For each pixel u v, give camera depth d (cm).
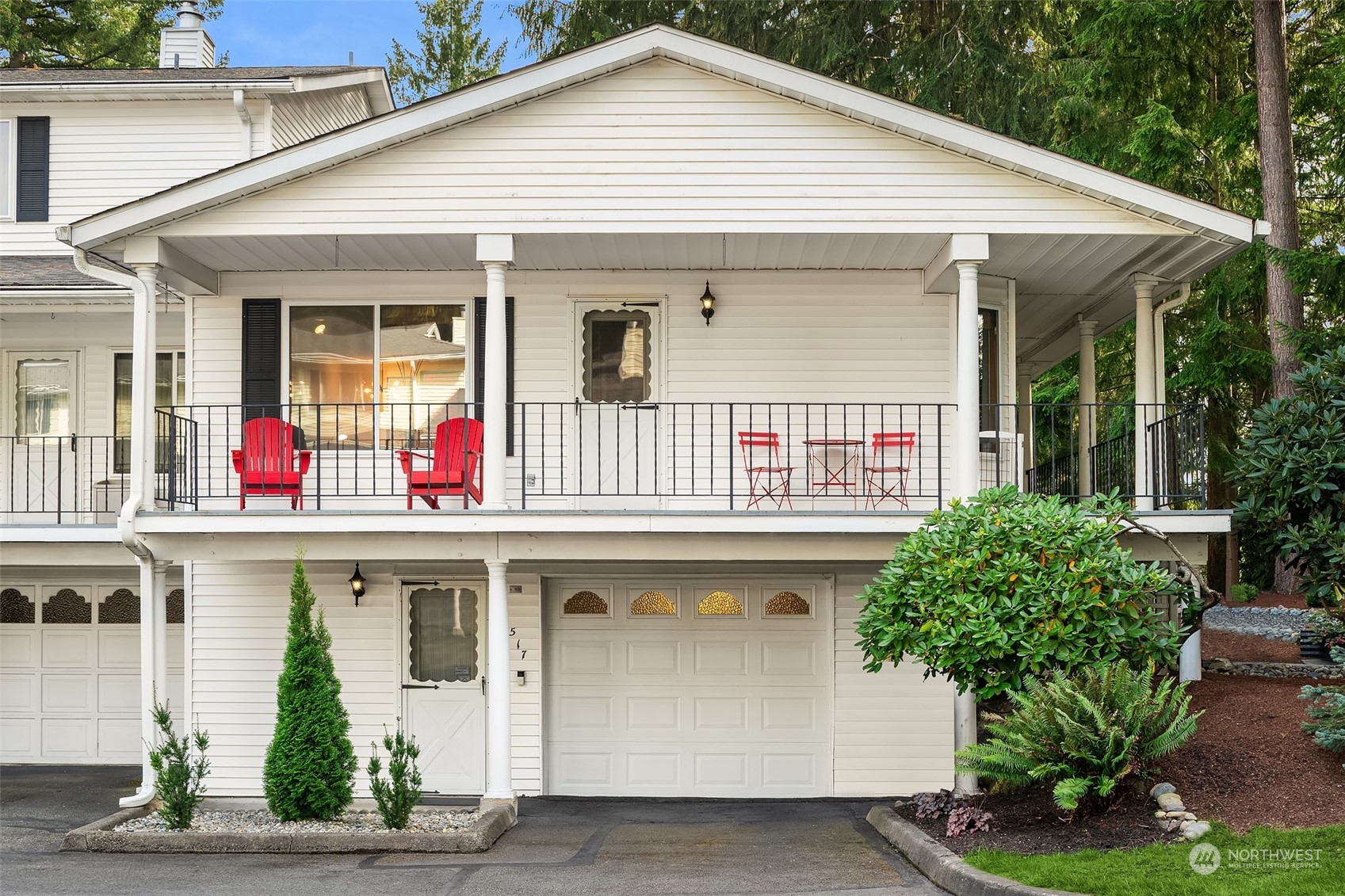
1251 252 1923
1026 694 1002
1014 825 956
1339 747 975
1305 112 2059
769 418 1241
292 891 878
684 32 1127
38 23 2583
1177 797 933
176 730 1510
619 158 1147
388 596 1316
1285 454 1204
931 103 2162
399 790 1054
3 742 1524
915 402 1301
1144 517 1138
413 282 1327
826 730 1323
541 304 1317
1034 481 1349
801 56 2238
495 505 1138
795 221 1138
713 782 1323
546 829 1116
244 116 1557
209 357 1327
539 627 1311
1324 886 748
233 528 1146
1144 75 2133
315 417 1325
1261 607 2012
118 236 1151
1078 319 1560
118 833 1034
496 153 1151
